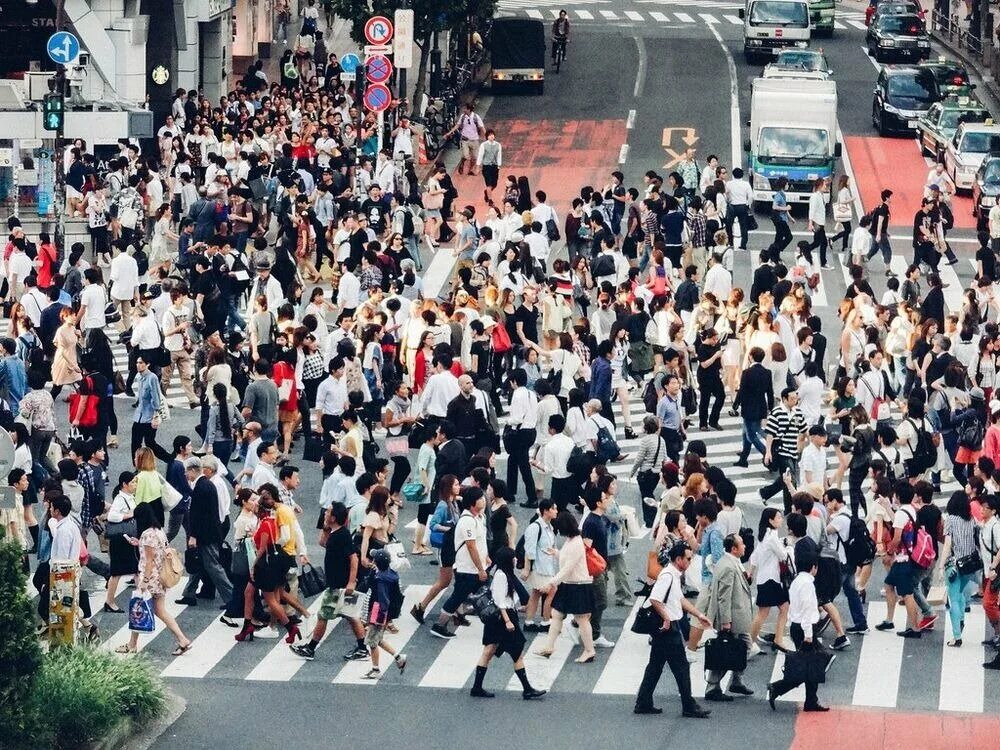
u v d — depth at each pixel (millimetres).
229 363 38406
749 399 37875
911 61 89688
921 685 27594
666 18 100750
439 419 34406
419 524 33094
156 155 66250
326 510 30516
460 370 37688
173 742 25547
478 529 29109
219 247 43969
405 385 35250
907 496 29422
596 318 42750
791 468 35156
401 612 30609
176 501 30719
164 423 40500
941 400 37500
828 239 57844
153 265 49469
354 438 33562
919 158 71312
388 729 25953
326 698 27172
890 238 59656
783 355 38719
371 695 27281
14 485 29234
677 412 35781
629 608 30812
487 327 40156
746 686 27547
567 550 28141
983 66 92062
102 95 67938
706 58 88750
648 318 42594
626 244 52000
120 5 68750
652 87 82125
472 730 25922
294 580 29109
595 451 34406
